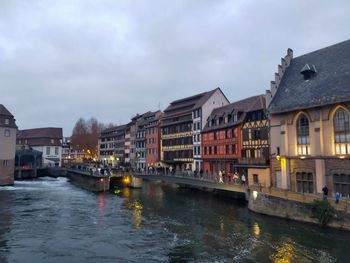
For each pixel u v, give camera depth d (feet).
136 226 83.35
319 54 113.29
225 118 163.53
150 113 286.05
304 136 100.17
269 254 60.39
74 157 406.00
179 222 87.61
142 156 271.28
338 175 89.66
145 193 154.10
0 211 102.78
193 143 198.39
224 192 133.90
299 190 100.78
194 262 56.80
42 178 249.55
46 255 60.34
